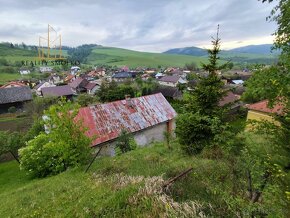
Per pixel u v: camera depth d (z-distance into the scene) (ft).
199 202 18.75
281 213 12.95
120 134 58.54
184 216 17.37
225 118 35.24
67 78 307.37
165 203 18.80
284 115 15.02
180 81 277.23
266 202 14.10
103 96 163.32
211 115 34.65
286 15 14.46
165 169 30.01
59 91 184.55
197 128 35.32
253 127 16.71
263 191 14.57
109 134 58.65
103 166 38.14
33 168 53.16
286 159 14.53
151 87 183.42
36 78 338.75
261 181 15.23
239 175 20.48
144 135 67.36
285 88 13.21
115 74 354.95
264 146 17.16
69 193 27.71
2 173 66.59
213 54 34.76
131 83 223.51
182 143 38.63
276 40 15.16
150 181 23.32
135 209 19.56
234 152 24.49
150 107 72.74
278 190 13.75
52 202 26.11
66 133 39.37
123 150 54.65
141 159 39.04
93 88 225.56
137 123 65.67
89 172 36.24
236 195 17.21
